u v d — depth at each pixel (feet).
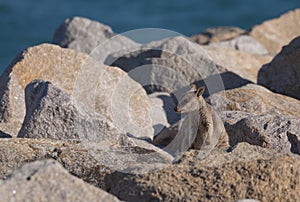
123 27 362.53
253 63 149.28
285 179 70.79
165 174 72.49
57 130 96.17
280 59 129.49
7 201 60.95
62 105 96.68
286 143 88.89
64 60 116.67
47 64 116.16
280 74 129.90
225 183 70.23
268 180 70.44
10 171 81.61
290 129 90.07
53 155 83.10
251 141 90.58
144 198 70.13
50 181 63.05
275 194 69.87
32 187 62.44
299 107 110.73
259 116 93.20
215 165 74.38
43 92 99.19
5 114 108.37
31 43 330.13
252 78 140.87
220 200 68.80
